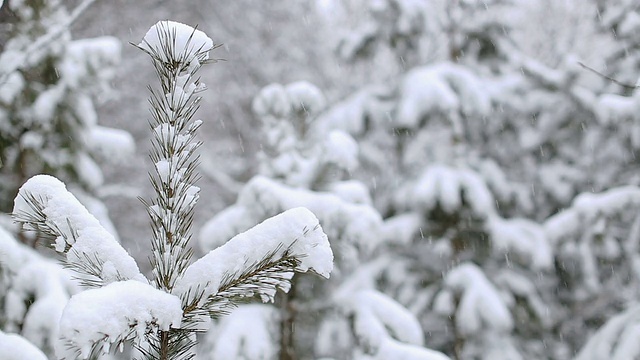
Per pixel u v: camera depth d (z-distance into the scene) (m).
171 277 1.83
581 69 8.21
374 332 5.19
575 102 8.18
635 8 8.78
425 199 7.42
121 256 1.83
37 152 5.83
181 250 1.90
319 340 5.34
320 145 5.59
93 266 1.80
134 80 12.98
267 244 1.83
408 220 7.60
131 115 12.71
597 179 8.41
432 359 4.99
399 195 7.85
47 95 5.81
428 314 7.61
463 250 7.79
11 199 5.73
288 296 5.30
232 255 1.83
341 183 5.64
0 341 2.74
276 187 5.25
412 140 7.93
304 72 15.54
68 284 4.48
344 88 13.46
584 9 13.17
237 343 4.91
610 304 8.24
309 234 1.84
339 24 15.67
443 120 7.80
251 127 14.08
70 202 1.84
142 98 12.80
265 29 15.70
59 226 1.81
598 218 7.02
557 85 8.23
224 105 14.22
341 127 8.11
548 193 8.56
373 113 8.10
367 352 5.22
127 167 11.74
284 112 5.71
